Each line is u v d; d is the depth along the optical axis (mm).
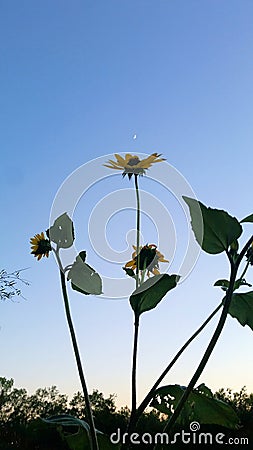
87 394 785
